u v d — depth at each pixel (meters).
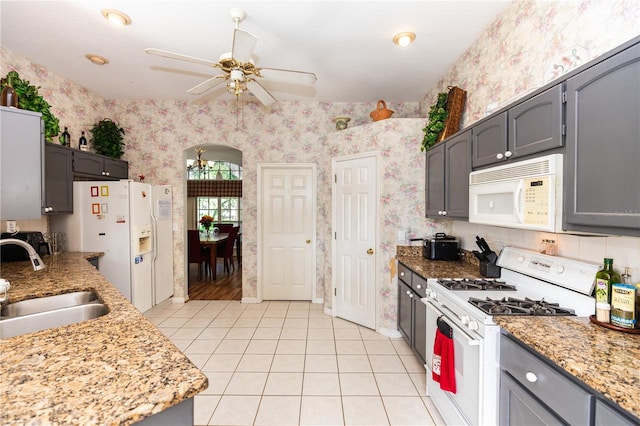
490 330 1.37
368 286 3.23
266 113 4.03
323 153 4.02
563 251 1.67
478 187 1.87
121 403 0.70
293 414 1.90
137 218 3.32
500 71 2.17
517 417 1.22
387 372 2.39
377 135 3.12
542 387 1.08
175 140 4.03
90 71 3.13
